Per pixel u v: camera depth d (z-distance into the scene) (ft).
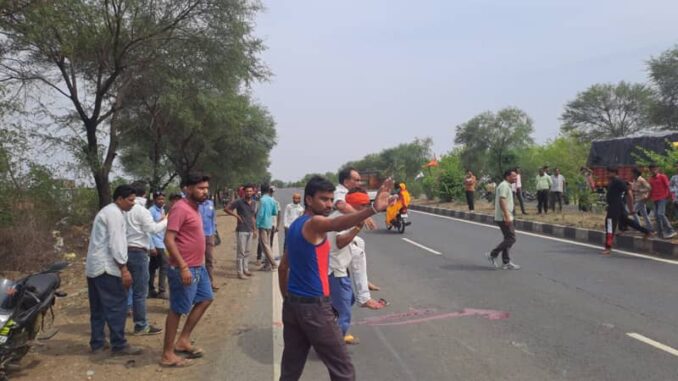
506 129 164.04
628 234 43.32
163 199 28.53
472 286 28.99
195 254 18.40
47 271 19.60
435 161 114.83
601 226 48.88
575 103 175.11
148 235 21.86
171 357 18.08
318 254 12.69
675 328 20.35
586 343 18.94
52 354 19.33
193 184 18.51
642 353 17.75
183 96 61.62
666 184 39.65
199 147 102.06
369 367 17.47
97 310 19.56
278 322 23.36
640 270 31.73
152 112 72.02
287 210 35.47
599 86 170.40
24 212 41.01
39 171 44.60
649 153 46.75
